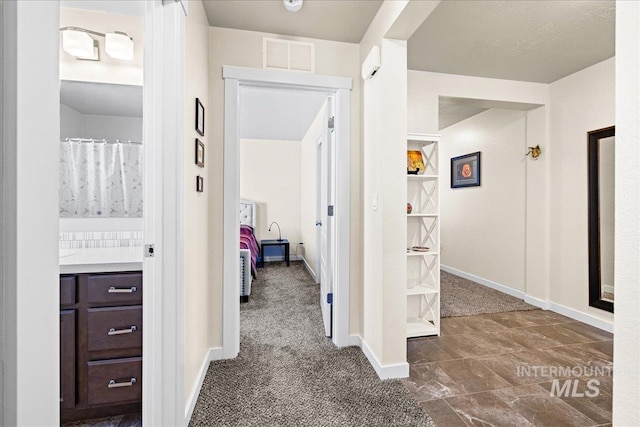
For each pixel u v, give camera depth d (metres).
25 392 0.47
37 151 0.48
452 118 4.71
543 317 3.15
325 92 2.47
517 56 2.74
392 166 1.96
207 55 2.13
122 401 1.58
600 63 2.87
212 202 2.21
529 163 3.61
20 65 0.45
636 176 0.62
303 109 4.18
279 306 3.36
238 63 2.24
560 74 3.13
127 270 1.59
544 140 3.41
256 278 4.64
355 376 2.00
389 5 1.84
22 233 0.46
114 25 2.02
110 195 2.11
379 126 1.99
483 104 3.36
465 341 2.57
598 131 2.89
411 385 1.91
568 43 2.51
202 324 1.95
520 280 3.79
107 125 2.10
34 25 0.47
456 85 3.12
